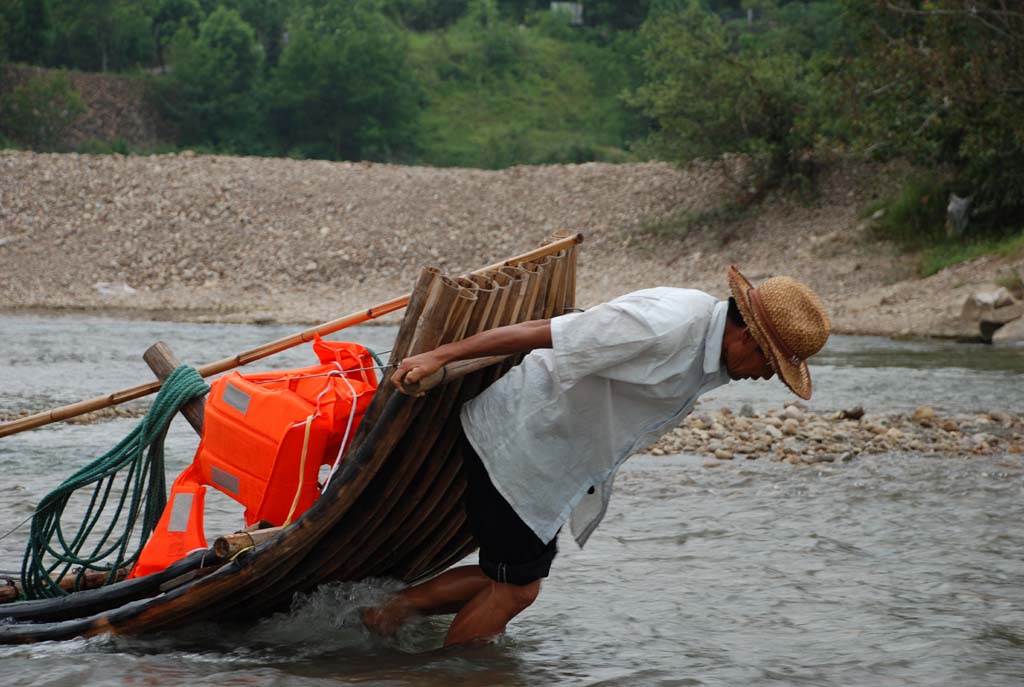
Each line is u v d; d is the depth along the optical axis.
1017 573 10.12
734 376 7.32
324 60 162.62
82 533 8.98
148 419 8.72
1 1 161.75
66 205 57.84
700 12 55.34
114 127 149.12
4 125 128.62
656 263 51.50
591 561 10.65
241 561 7.75
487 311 7.46
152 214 57.50
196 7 196.00
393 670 7.55
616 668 7.62
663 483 14.45
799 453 16.72
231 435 8.12
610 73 184.50
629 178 58.50
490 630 8.05
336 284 52.88
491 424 7.56
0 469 14.59
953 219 46.00
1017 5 40.19
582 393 7.22
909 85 43.34
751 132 53.72
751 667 7.64
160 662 7.70
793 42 154.62
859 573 10.17
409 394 7.19
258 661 7.75
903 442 17.53
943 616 8.82
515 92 180.25
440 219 57.03
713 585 9.80
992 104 41.56
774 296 6.99
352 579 8.60
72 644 8.18
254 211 57.81
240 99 163.12
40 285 51.91
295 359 30.05
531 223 56.34
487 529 7.73
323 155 163.50
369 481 7.57
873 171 53.28
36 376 24.83
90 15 175.50
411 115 166.88
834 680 7.37
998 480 14.60
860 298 42.84
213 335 37.12
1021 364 29.59
